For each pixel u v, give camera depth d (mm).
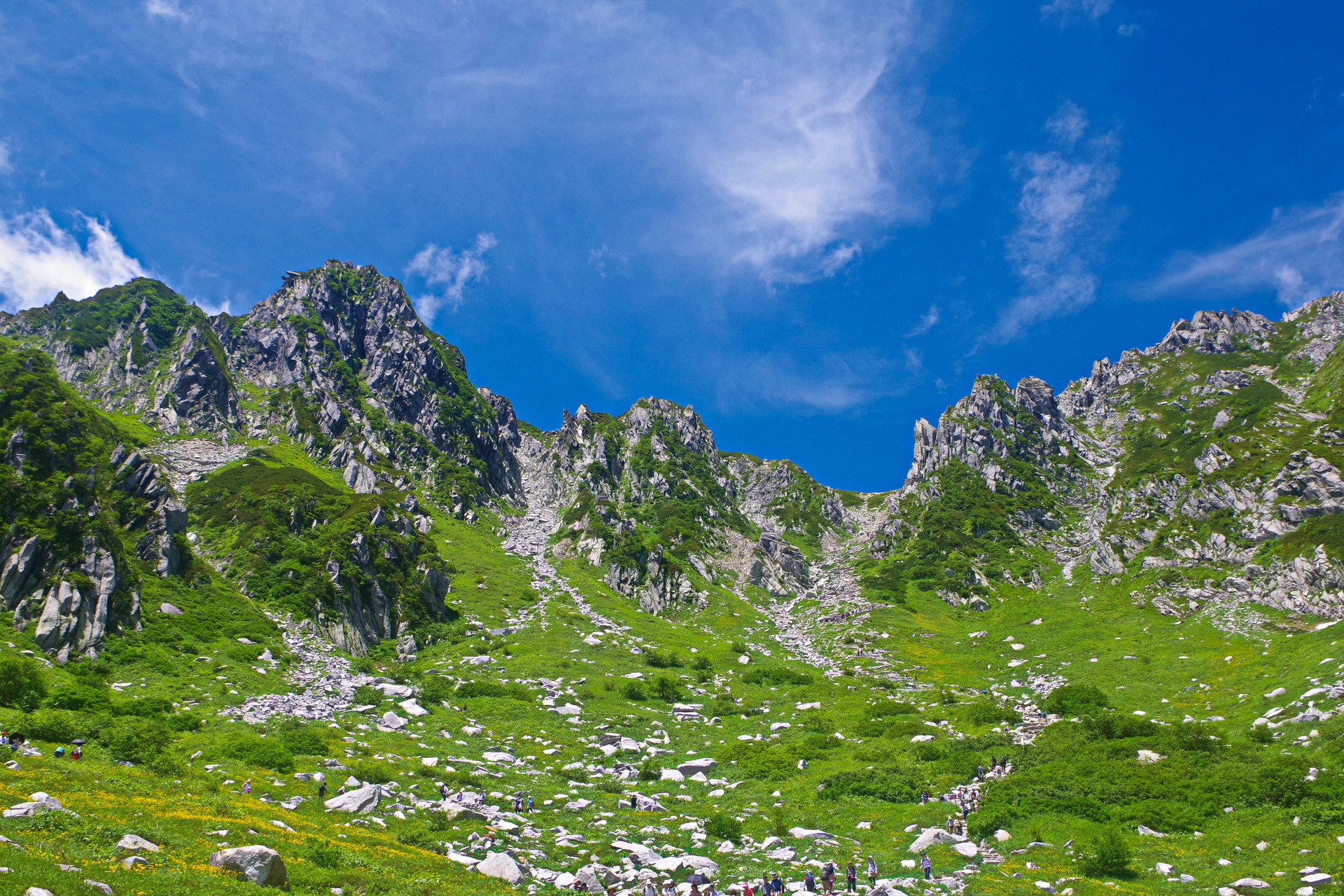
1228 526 116000
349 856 25266
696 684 84188
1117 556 126188
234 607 80938
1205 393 195875
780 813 43438
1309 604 86875
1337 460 112250
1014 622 111062
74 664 56469
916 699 77750
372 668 80000
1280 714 54750
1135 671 79938
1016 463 179875
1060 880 31219
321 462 153375
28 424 75688
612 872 30125
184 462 132500
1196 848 34781
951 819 41219
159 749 37250
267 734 48531
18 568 61438
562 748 56625
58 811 22141
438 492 165375
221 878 19484
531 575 133500
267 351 187000
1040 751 52281
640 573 137125
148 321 181125
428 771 44594
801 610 134125
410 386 193875
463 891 23875
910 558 146375
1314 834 33438
